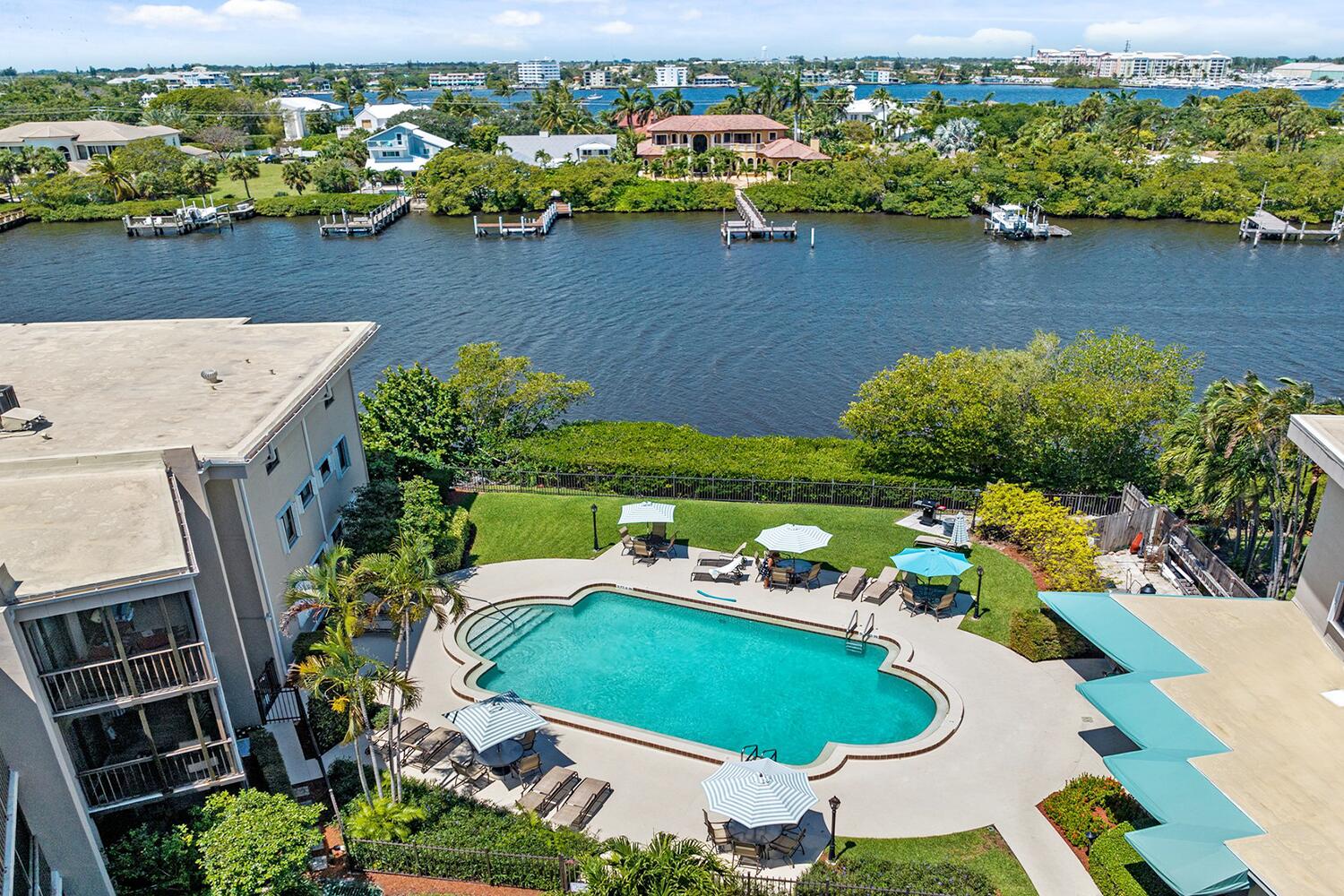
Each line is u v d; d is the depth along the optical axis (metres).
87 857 18.84
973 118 178.75
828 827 21.95
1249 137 144.50
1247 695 21.75
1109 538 34.69
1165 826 17.94
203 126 178.88
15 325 39.22
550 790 22.84
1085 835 21.22
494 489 40.81
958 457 40.09
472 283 91.44
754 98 191.25
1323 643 23.83
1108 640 24.11
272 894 18.61
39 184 132.88
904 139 177.50
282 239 116.44
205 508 23.42
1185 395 39.84
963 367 40.53
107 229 124.81
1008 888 20.00
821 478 39.06
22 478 22.88
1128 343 41.28
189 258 105.06
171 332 37.97
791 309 80.75
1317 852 17.00
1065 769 23.73
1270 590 32.41
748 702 27.28
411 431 41.25
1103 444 39.00
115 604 18.61
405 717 26.00
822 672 28.67
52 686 18.70
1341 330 72.75
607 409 59.03
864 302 82.81
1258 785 18.84
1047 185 126.50
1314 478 34.25
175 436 25.98
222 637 24.30
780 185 135.25
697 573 33.72
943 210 127.88
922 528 36.38
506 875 20.42
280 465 28.50
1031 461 40.25
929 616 30.95
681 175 144.38
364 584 23.97
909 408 39.94
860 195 131.12
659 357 68.69
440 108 198.88
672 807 22.78
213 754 20.92
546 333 74.12
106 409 28.44
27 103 199.38
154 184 135.50
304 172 136.12
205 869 18.95
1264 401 30.48
